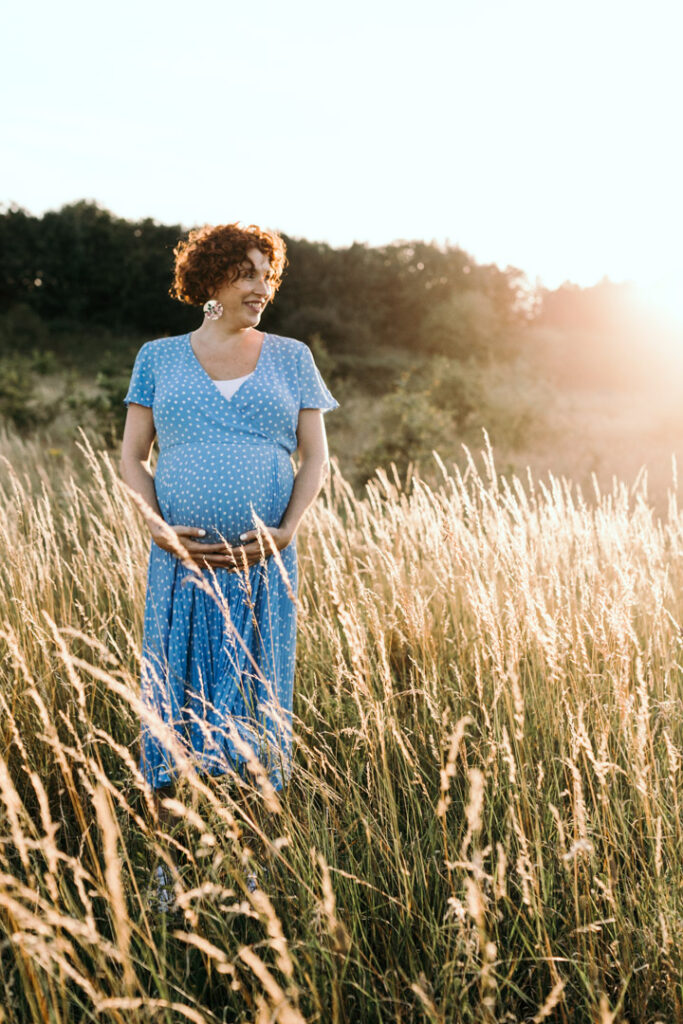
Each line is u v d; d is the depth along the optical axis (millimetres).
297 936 1663
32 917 1130
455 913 1634
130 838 2033
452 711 2391
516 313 67062
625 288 64688
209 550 2094
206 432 2176
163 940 1464
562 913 1752
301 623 2830
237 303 2131
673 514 3270
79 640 2842
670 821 1870
